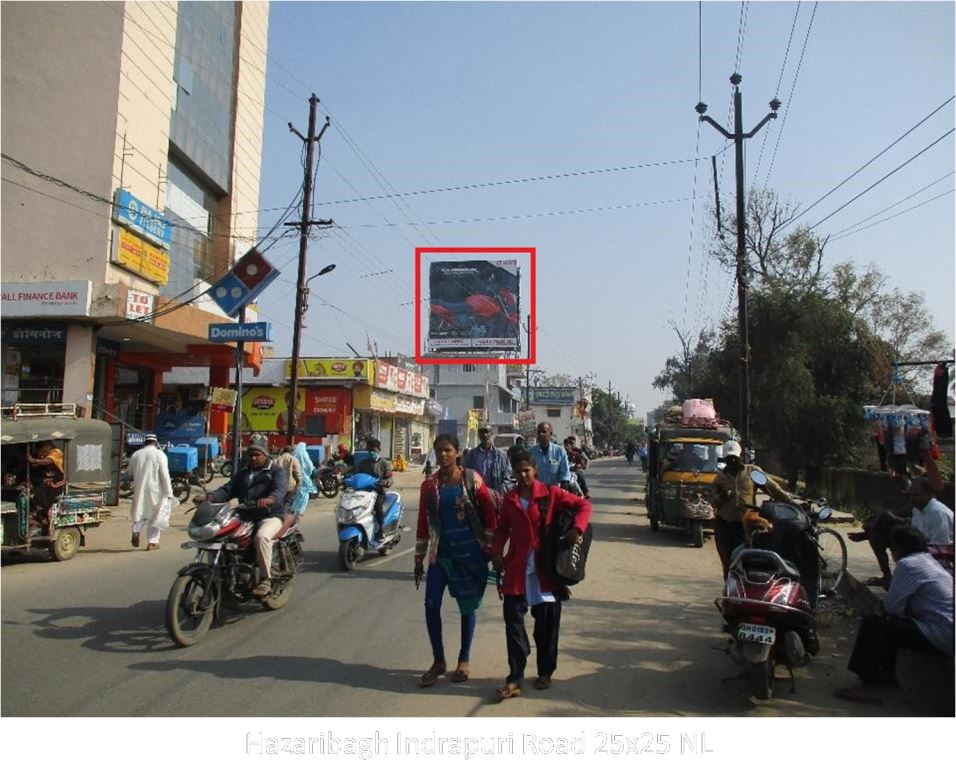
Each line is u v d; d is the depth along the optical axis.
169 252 22.00
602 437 111.81
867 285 24.69
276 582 7.62
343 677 5.59
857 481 17.75
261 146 27.70
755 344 24.06
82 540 11.06
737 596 5.16
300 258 21.16
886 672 5.27
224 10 24.86
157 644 6.37
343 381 34.16
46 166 18.59
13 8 18.86
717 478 7.87
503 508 5.47
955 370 8.80
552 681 5.56
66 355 18.50
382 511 10.71
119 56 18.73
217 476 24.80
